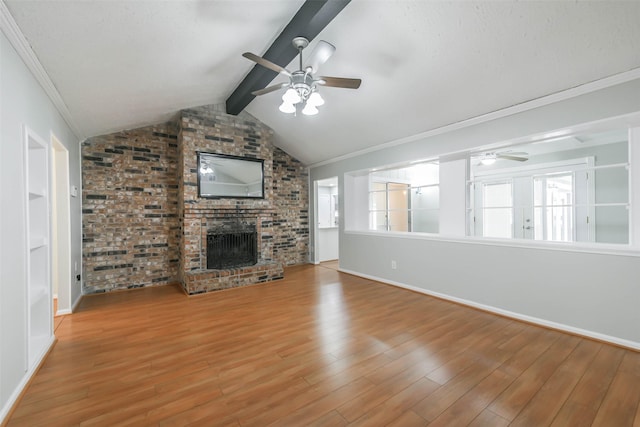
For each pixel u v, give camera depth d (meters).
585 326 2.50
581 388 1.78
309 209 6.26
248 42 2.68
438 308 3.30
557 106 2.57
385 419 1.53
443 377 1.91
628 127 2.38
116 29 2.03
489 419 1.52
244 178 4.67
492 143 3.04
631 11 1.79
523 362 2.09
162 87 3.22
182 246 4.23
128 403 1.68
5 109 1.68
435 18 2.16
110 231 4.11
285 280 4.68
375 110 3.57
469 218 3.49
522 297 2.90
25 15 1.67
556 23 1.98
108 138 4.11
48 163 2.48
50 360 2.18
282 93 3.82
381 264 4.54
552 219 4.79
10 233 1.70
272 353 2.26
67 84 2.53
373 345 2.38
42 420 1.54
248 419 1.54
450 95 2.92
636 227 2.30
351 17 2.35
